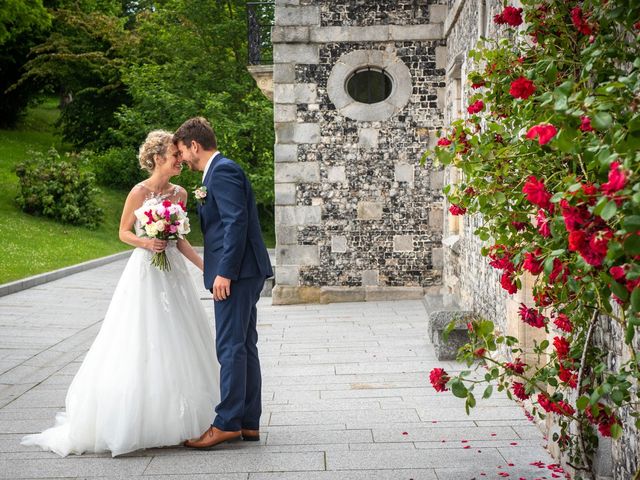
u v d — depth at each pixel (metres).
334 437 4.85
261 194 27.78
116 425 4.50
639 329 3.41
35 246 19.11
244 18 31.09
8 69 36.09
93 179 24.86
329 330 9.45
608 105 2.65
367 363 7.28
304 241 12.51
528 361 5.77
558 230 3.07
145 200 4.96
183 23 31.28
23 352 7.98
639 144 2.55
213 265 4.64
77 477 4.15
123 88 33.56
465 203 4.21
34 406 5.76
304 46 12.36
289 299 12.47
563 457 4.14
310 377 6.70
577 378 3.84
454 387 3.85
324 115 12.42
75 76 35.22
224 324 4.58
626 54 3.46
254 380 4.77
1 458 4.50
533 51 4.36
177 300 4.88
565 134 2.75
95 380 4.62
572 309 3.68
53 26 36.31
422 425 5.09
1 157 30.58
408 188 12.45
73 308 11.39
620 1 3.27
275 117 12.42
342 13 12.34
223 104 28.55
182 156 4.77
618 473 3.62
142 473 4.20
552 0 4.20
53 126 39.84
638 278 2.45
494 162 3.95
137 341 4.64
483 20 8.25
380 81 12.59
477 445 4.63
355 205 12.49
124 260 20.25
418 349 7.96
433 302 10.65
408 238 12.48
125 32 35.47
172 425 4.58
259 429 5.06
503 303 6.61
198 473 4.18
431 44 12.36
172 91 30.44
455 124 4.07
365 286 12.52
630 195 2.33
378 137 12.44
